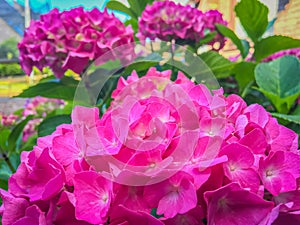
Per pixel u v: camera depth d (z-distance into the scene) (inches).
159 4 16.6
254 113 6.6
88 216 5.2
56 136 6.2
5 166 11.9
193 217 5.2
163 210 5.0
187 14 16.6
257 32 15.5
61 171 5.7
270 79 12.2
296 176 5.9
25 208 6.0
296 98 12.1
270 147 6.2
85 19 13.6
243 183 5.4
